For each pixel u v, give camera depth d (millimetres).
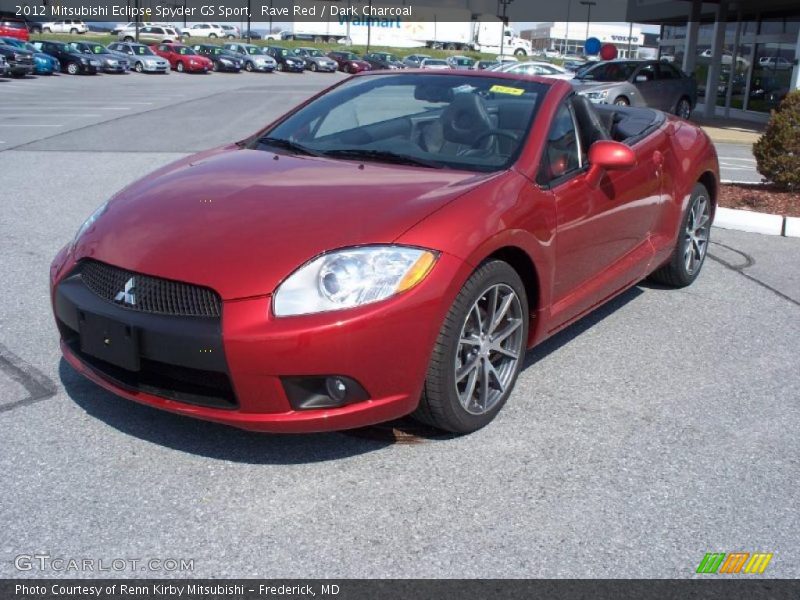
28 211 6992
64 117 16031
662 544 2570
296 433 2979
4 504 2645
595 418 3426
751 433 3355
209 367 2689
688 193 5031
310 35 83312
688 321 4758
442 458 3037
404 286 2756
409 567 2408
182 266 2793
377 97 4172
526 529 2615
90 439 3078
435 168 3516
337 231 2842
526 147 3574
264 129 4316
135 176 9039
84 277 3068
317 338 2627
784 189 8594
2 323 4242
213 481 2828
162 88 28094
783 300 5246
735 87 22406
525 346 3455
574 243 3682
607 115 4945
